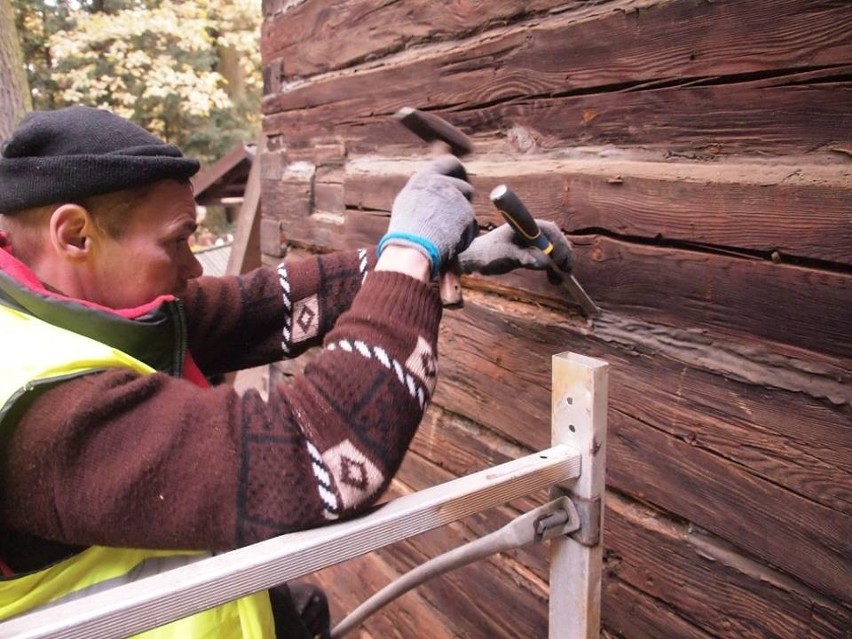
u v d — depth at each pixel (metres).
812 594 0.85
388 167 1.50
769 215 0.82
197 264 0.86
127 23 8.36
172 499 0.60
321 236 1.82
